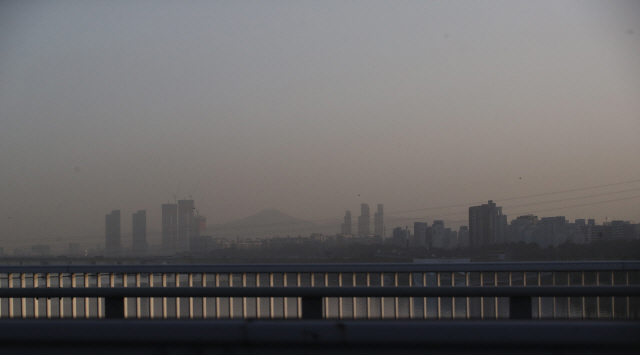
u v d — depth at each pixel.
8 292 6.41
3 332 3.29
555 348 3.12
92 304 9.02
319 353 3.19
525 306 6.04
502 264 7.48
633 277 8.25
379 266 7.58
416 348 3.17
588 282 8.11
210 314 7.47
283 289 6.11
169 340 3.23
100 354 3.28
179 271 7.84
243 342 3.20
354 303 6.41
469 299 7.07
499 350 3.14
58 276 8.00
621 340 3.07
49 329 3.28
